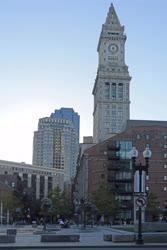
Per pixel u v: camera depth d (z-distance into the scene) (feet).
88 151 493.36
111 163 479.82
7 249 101.04
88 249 101.30
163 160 473.26
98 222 398.21
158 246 107.86
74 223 450.30
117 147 481.46
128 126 522.88
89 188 482.28
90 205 307.99
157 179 468.75
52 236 121.70
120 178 474.90
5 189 547.49
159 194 465.47
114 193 455.22
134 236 120.47
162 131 481.05
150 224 186.09
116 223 445.37
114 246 107.34
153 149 475.72
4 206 490.90
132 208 454.40
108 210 398.01
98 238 145.48
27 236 160.04
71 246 106.83
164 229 186.39
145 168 113.29
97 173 481.46
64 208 446.19
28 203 559.38
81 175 584.81
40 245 108.47
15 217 506.89
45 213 256.93
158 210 424.05
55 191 456.45
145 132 480.64
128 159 478.18
